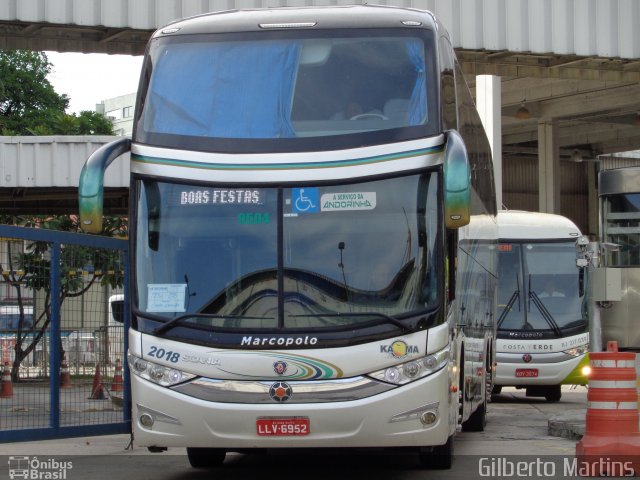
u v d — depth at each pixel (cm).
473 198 1188
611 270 1247
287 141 898
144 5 1692
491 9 1895
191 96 927
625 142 4712
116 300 1234
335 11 968
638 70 2167
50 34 1770
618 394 1010
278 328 866
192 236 893
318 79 917
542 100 3647
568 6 1944
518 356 1992
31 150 2123
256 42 941
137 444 890
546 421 1620
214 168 898
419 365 854
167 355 873
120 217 2775
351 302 866
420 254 871
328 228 882
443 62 952
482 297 1380
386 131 893
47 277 1164
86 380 1191
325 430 850
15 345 1134
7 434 1095
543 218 2095
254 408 854
